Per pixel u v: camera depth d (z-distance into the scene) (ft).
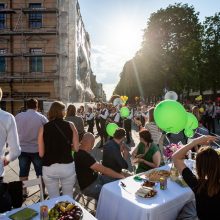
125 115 42.04
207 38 118.52
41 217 9.98
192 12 114.32
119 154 17.88
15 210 10.93
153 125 21.86
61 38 91.09
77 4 112.27
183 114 14.64
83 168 16.26
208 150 9.14
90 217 10.32
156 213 11.59
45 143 14.33
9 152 11.53
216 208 8.77
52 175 14.35
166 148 19.71
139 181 14.71
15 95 89.20
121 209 12.49
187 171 9.71
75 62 98.58
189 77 108.58
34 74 89.35
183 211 12.51
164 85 118.42
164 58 113.70
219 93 151.84
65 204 10.64
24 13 90.27
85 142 16.42
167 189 13.62
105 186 13.89
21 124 18.94
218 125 77.56
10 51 90.63
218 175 8.87
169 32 114.11
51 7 90.79
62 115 14.79
